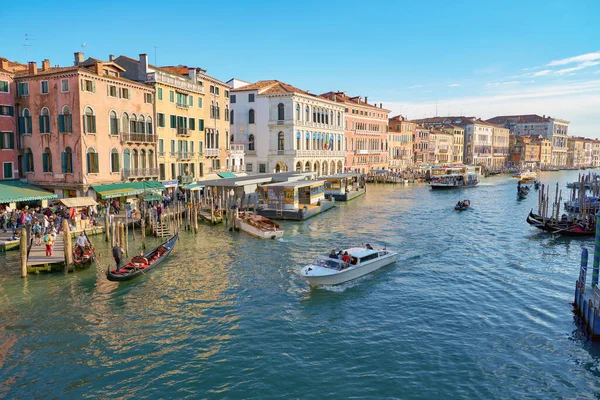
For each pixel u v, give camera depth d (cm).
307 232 3381
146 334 1578
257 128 6412
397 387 1259
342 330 1616
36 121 3359
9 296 1906
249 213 3688
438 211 4616
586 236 3250
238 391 1241
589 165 18350
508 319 1708
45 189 3372
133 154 3734
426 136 10994
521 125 15950
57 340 1530
